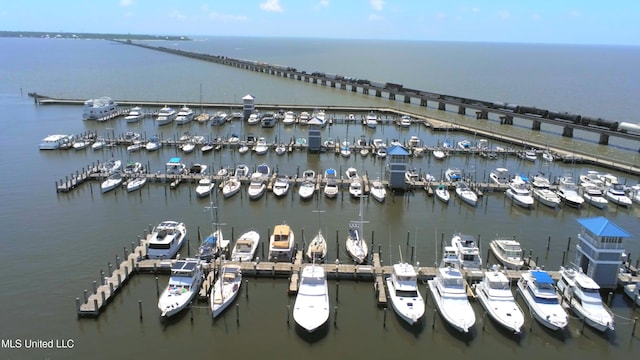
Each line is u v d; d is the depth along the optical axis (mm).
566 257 50469
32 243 51656
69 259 48125
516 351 35656
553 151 91750
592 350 35906
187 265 41562
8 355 34188
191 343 35938
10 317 38531
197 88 182625
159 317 38688
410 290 39906
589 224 43062
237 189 68000
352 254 47688
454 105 140125
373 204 65250
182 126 111688
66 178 70375
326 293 39969
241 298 41406
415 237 55000
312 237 53938
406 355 35062
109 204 63438
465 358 34906
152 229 53688
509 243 48719
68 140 91188
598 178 73438
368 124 116000
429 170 81688
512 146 98812
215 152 89250
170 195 67000
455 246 48000
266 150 89500
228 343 35969
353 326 38094
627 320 39094
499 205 66125
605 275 42000
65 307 39938
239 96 165000
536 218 61938
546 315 37375
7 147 91062
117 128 108750
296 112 130750
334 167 82188
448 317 37312
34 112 125875
